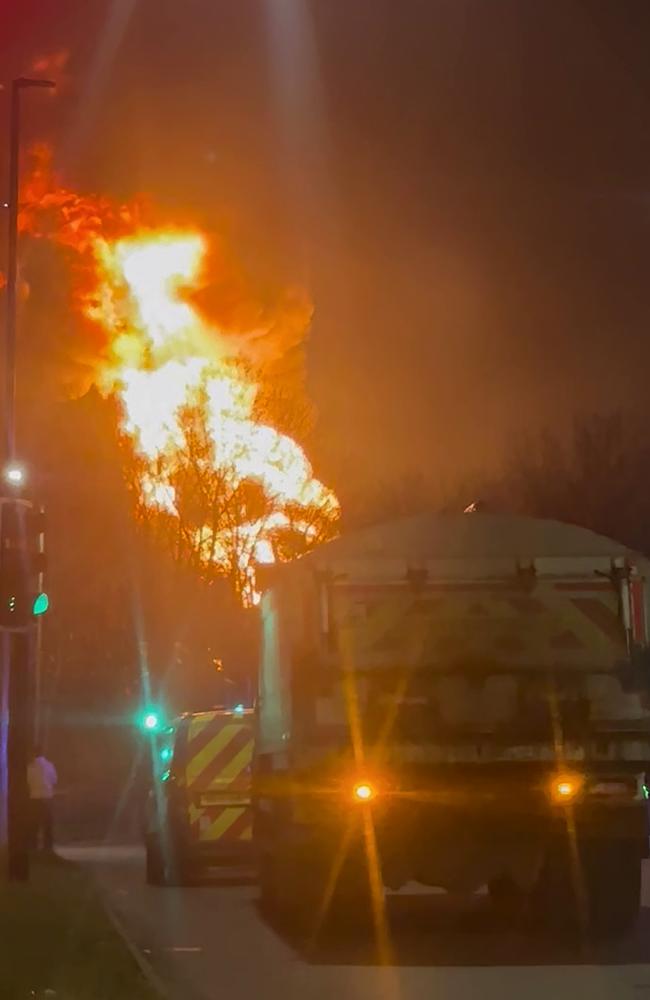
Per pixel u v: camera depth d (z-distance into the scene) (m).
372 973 14.81
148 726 31.36
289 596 16.92
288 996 13.46
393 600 16.91
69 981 13.02
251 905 21.89
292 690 16.56
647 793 16.38
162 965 15.05
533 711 16.53
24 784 22.92
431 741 16.38
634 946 16.42
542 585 16.98
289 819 16.33
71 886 22.09
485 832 16.28
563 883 16.69
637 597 16.98
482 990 13.59
